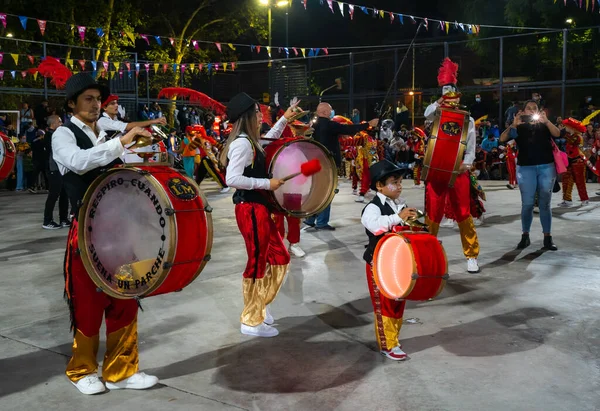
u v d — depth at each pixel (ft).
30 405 11.23
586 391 11.56
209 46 96.94
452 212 23.21
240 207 14.60
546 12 70.13
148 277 10.38
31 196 48.39
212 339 14.69
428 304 17.31
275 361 13.26
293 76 75.51
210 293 18.58
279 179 14.06
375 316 13.47
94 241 10.90
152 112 69.31
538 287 18.93
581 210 35.40
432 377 12.30
